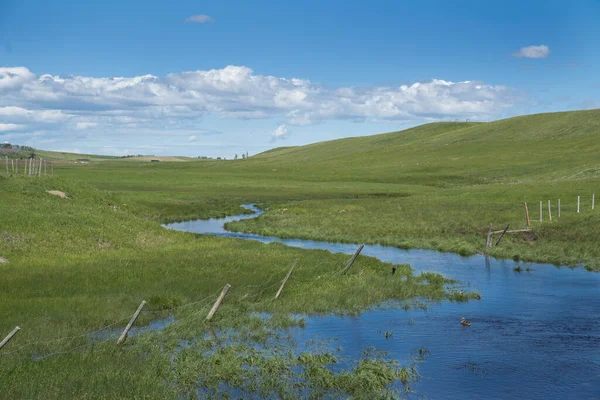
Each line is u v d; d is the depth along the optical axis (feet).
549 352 60.64
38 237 114.11
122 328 66.95
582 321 72.28
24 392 45.85
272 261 108.99
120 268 97.14
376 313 77.25
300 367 56.44
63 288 82.33
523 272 106.11
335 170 499.51
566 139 501.97
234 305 77.87
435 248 137.08
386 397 48.88
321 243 150.00
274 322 70.85
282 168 544.21
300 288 88.22
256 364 56.39
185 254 114.83
